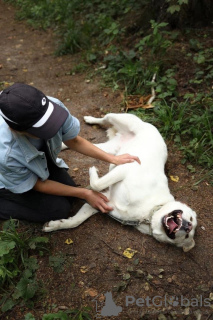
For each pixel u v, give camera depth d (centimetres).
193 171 323
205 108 364
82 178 319
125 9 530
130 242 269
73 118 240
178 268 255
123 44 484
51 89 439
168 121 354
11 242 240
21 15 653
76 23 562
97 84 434
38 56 516
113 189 279
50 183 250
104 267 253
